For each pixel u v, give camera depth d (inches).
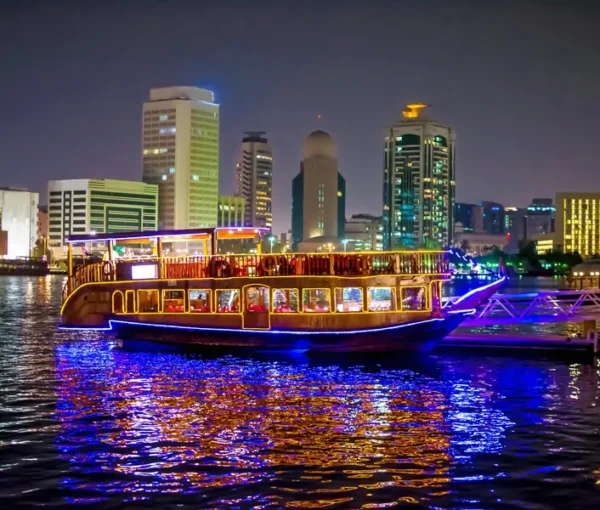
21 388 1749.5
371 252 2079.2
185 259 2207.2
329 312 2094.0
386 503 1008.2
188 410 1513.3
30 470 1130.7
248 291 2156.7
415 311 2073.1
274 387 1749.5
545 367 2017.7
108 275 2292.1
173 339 2237.9
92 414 1476.4
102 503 1007.6
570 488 1060.5
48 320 3654.0
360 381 1822.1
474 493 1042.7
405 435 1321.4
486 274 2605.8
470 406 1555.1
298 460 1177.4
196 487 1063.0
